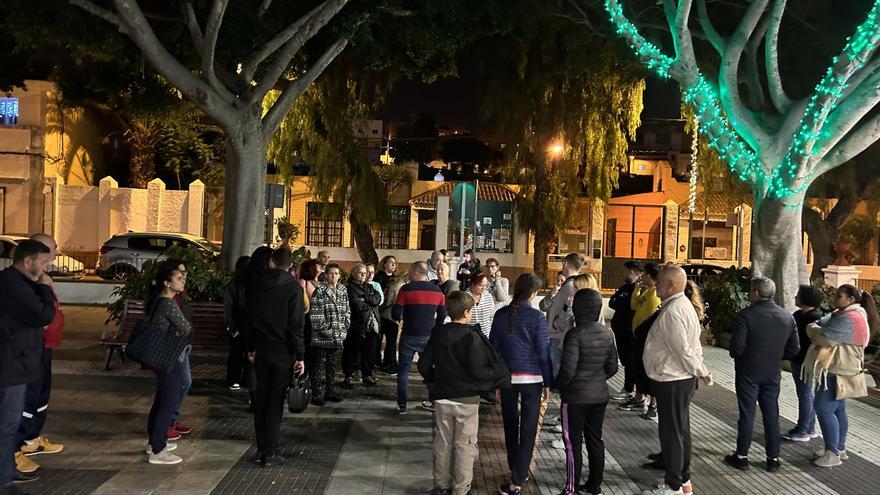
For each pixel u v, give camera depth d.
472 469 6.24
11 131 27.16
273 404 6.48
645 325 7.58
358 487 6.05
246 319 6.57
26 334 5.33
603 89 23.27
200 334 11.08
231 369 9.37
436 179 32.78
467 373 5.69
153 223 27.39
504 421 6.25
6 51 16.09
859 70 12.86
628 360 8.97
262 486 5.98
